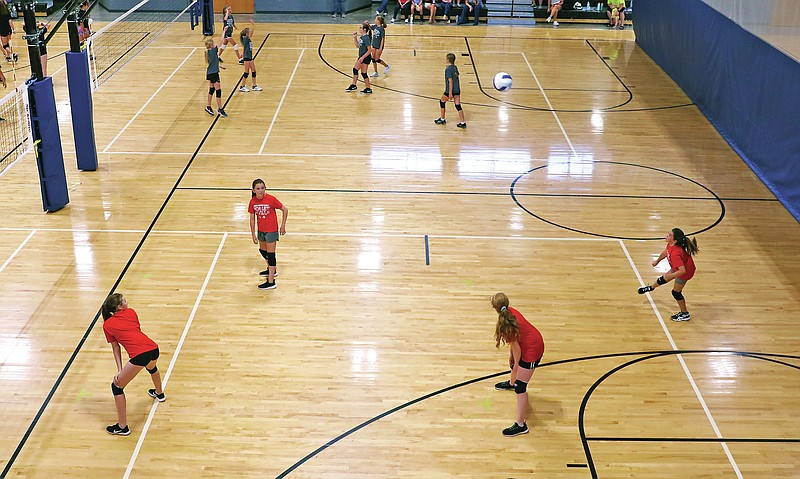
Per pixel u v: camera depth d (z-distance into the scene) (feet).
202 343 34.45
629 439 29.45
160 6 98.48
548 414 30.68
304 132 58.80
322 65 76.13
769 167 52.26
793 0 44.65
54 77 70.38
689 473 27.86
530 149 56.80
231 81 70.59
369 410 30.78
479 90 69.67
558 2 95.71
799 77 48.16
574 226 45.62
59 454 28.09
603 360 33.99
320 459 28.22
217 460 28.04
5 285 38.27
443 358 33.99
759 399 31.76
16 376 32.01
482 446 29.01
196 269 40.29
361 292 38.68
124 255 41.34
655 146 58.23
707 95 64.80
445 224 45.52
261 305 37.40
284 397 31.35
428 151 55.88
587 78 74.43
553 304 38.04
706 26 64.95
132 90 67.41
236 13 97.91
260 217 37.50
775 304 38.37
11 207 46.37
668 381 32.71
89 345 34.12
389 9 102.12
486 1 102.78
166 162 52.95
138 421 29.78
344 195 48.75
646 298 38.75
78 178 50.29
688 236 44.88
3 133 56.65
